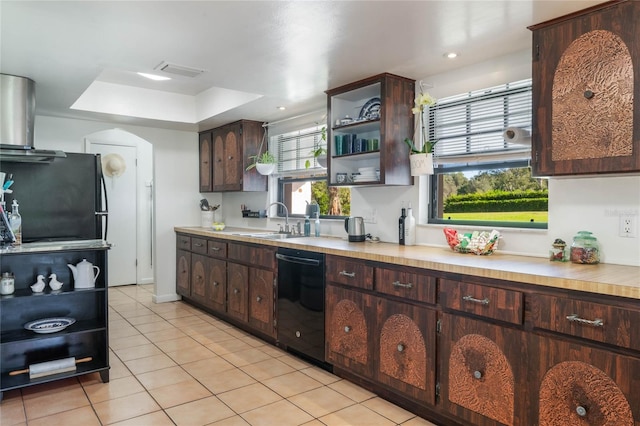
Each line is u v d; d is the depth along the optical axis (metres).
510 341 1.97
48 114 4.45
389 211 3.39
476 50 2.60
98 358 3.07
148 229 6.37
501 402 2.01
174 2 2.04
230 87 3.45
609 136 1.91
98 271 3.10
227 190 4.96
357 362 2.78
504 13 2.08
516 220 2.75
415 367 2.40
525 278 1.90
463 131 2.96
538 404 1.87
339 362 2.92
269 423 2.37
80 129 4.76
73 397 2.68
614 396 1.64
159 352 3.49
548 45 2.13
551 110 2.11
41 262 3.04
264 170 4.47
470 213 3.01
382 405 2.59
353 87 3.30
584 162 2.00
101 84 4.36
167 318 4.54
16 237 3.04
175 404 2.59
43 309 3.04
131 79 4.26
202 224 5.43
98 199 3.82
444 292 2.25
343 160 3.58
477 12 2.08
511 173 2.79
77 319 3.15
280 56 2.73
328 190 4.27
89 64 2.92
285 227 4.42
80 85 3.40
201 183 5.52
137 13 2.14
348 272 2.83
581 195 2.31
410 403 2.52
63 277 3.12
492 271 2.02
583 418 1.72
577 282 1.73
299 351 3.31
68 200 3.71
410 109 3.19
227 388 2.82
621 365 1.62
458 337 2.19
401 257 2.46
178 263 5.33
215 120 4.75
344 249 2.88
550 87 2.12
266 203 4.94
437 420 2.37
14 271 2.96
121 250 6.16
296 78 3.19
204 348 3.60
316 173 4.35
